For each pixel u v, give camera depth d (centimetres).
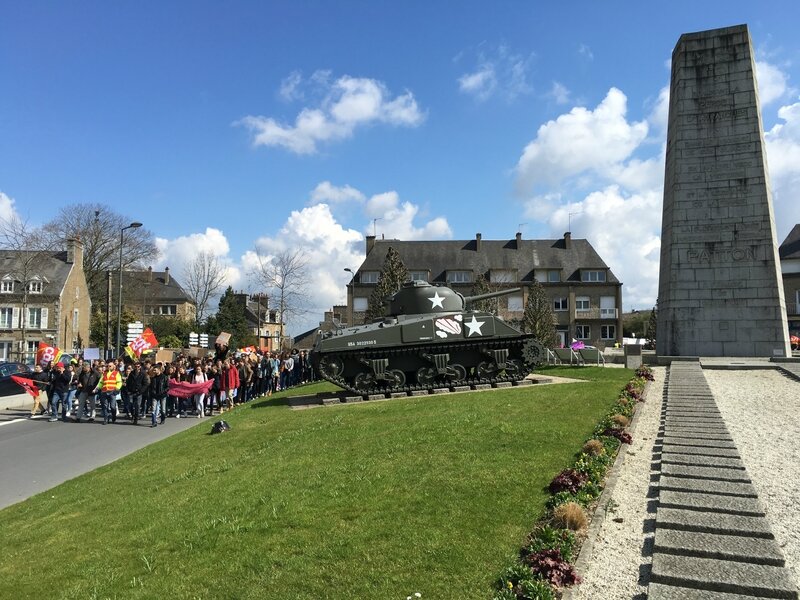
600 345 6234
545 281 6562
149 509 893
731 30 2638
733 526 649
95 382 2117
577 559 620
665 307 2730
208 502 881
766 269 2545
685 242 2652
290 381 2969
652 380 2003
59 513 940
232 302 6919
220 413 2184
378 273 6588
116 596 611
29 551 777
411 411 1482
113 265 6725
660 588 537
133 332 2588
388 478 894
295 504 816
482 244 6912
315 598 570
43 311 5734
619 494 833
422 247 6862
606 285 6494
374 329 1950
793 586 524
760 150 2580
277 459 1098
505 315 6259
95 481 1148
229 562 661
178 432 1812
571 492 779
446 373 2033
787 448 1061
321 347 1902
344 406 1777
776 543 613
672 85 2811
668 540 624
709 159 2642
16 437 1798
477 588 565
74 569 694
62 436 1798
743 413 1410
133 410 2016
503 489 816
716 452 959
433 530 695
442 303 2142
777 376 2066
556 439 1072
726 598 516
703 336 2600
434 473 901
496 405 1470
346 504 800
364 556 645
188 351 4588
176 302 9019
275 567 638
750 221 2573
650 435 1180
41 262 5616
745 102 2606
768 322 2528
